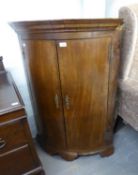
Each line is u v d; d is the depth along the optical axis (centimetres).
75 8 132
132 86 117
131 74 124
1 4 111
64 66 96
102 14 141
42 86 107
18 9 116
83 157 137
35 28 87
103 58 97
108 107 116
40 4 121
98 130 122
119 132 157
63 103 108
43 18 125
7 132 80
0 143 81
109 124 125
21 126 82
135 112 120
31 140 89
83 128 118
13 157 89
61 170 129
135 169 126
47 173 127
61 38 88
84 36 88
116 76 109
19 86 135
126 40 114
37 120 131
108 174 124
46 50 94
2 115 74
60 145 129
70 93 104
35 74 105
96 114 114
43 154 142
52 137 127
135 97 115
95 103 110
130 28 109
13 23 92
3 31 117
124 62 120
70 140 124
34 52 98
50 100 110
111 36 93
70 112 111
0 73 111
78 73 98
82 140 124
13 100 80
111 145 135
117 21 89
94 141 126
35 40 93
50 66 98
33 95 117
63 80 100
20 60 128
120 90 126
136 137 152
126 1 142
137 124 122
